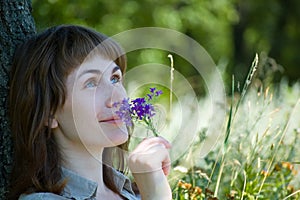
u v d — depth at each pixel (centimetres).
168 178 320
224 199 310
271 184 315
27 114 228
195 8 1148
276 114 409
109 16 973
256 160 331
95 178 238
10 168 247
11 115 235
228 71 1218
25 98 228
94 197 233
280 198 321
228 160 343
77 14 894
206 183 318
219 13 1185
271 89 552
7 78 245
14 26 251
